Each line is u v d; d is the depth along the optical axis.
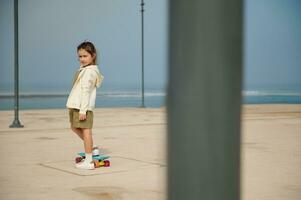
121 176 6.51
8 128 14.64
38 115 21.72
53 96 80.19
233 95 0.95
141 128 14.55
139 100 67.75
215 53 0.94
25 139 11.41
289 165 7.49
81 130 7.34
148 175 6.58
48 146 10.04
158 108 28.73
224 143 0.95
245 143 10.53
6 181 6.11
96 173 6.75
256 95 98.12
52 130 13.91
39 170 6.99
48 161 7.90
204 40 0.94
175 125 0.97
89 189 5.62
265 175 6.60
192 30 0.95
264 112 24.08
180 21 0.96
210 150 0.95
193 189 0.96
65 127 15.03
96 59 7.18
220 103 0.95
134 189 5.61
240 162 0.97
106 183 6.00
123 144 10.41
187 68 0.95
